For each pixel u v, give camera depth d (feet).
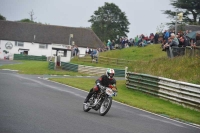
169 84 112.98
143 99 113.70
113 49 278.67
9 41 452.35
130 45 274.57
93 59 244.83
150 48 248.93
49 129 53.16
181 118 83.46
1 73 174.60
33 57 375.25
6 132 48.85
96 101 74.28
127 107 93.25
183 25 312.50
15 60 364.17
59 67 227.81
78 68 217.56
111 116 73.61
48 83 137.69
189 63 138.62
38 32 462.19
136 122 69.15
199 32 164.35
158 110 92.48
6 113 64.44
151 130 61.67
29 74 189.78
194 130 68.33
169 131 63.00
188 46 148.25
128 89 136.15
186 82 111.24
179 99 106.73
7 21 467.52
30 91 104.99
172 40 155.22
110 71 73.41
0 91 98.32
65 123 59.31
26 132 49.83
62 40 457.68
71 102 89.40
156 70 146.72
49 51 455.63
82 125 58.95
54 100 89.97
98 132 54.29
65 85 135.85
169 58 153.38
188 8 366.63
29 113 66.39
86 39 461.37
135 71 155.84
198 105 98.58
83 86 134.21
